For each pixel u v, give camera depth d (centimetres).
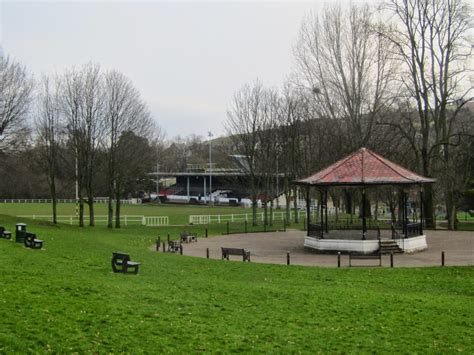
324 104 5641
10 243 2803
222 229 5719
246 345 1423
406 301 2028
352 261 3259
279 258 3444
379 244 3581
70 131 5531
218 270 2733
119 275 2259
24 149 5844
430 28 5169
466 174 6250
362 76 5219
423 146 5241
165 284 2125
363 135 5669
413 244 3669
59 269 2212
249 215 8031
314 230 4181
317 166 6169
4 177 9394
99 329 1402
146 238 4588
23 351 1191
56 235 3697
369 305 1947
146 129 6259
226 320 1642
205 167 15712
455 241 4225
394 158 6094
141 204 11981
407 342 1554
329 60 5338
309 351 1429
